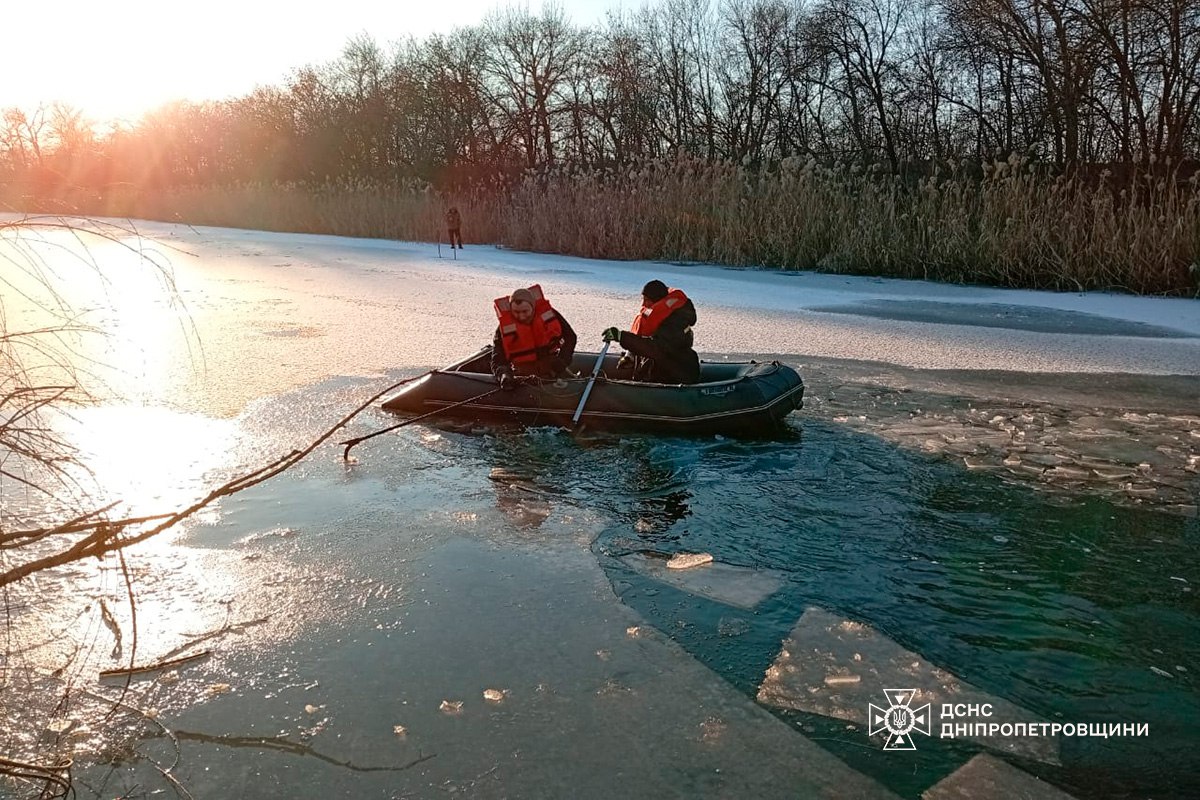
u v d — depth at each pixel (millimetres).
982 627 3684
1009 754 2883
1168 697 3193
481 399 6609
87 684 3260
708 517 4848
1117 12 17531
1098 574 4152
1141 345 9523
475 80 39750
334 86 43844
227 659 3436
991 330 10414
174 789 2713
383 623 3709
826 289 14258
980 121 23781
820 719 3064
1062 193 15156
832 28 27469
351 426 6449
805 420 6668
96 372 7793
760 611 3809
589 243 20578
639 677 3312
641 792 2701
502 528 4695
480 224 25969
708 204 19344
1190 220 13250
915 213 16391
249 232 32000
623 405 6363
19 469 5320
